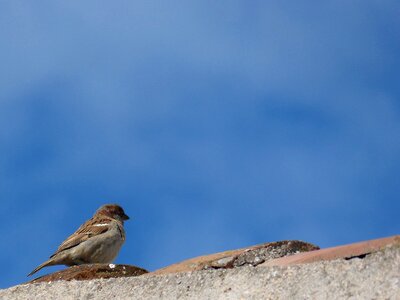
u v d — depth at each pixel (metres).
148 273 6.35
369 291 4.54
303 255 5.35
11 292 6.50
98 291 5.98
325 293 4.71
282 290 4.93
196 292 5.39
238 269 5.32
